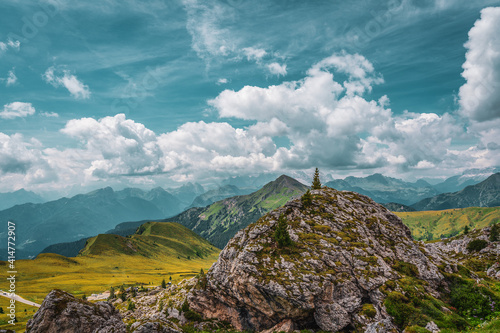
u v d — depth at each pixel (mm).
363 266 61312
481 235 119062
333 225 76312
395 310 49688
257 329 67250
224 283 73188
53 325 29625
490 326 32094
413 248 69312
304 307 56844
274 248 69750
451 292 57344
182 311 76688
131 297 135250
